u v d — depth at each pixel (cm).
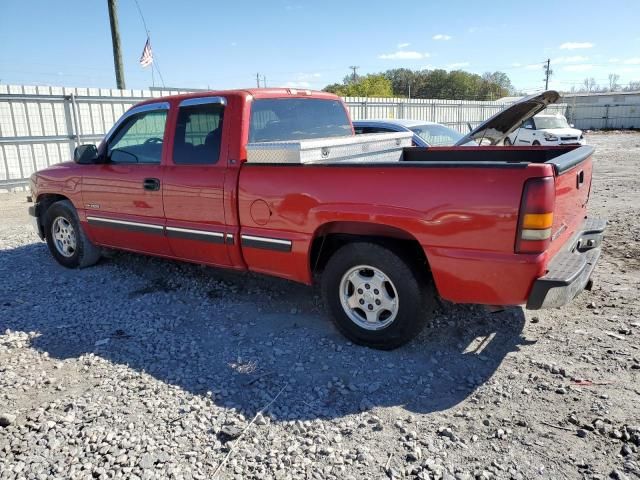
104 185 552
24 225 936
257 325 452
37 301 521
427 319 384
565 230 376
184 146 482
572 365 362
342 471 269
